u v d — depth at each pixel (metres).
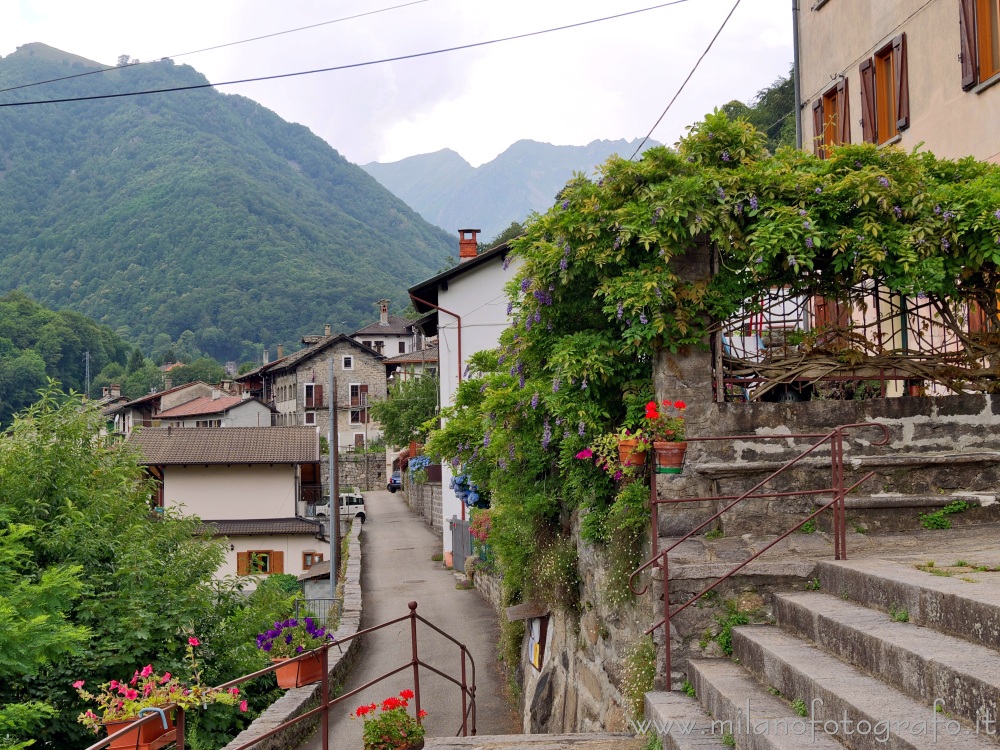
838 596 6.39
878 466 7.74
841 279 8.08
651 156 8.02
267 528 41.84
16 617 13.07
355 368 84.75
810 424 7.82
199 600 16.97
